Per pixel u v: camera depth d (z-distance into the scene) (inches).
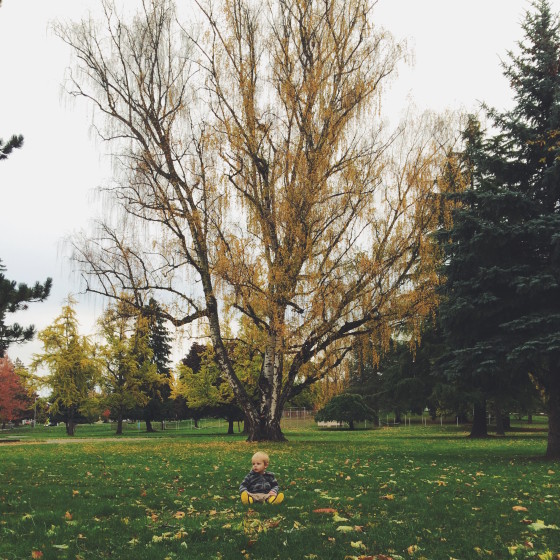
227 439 1309.1
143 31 992.9
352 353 983.0
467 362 641.0
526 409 1296.8
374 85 938.1
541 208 660.7
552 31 695.7
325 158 906.1
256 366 1692.9
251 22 1001.5
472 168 858.8
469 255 653.9
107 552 203.0
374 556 192.4
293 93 943.7
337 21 992.2
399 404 1401.3
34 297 535.5
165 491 364.5
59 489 372.5
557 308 621.3
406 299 886.4
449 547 209.5
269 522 252.1
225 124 935.7
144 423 3582.7
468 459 625.9
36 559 190.9
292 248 895.7
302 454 707.4
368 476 445.7
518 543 215.6
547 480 424.8
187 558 191.9
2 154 583.2
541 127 703.1
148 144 969.5
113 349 2150.6
